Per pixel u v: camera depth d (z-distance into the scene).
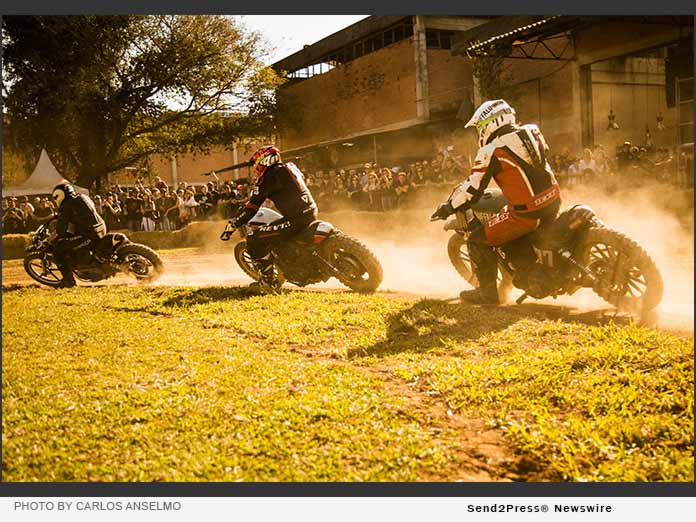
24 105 26.59
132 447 3.05
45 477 2.81
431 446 2.99
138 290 7.81
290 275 7.26
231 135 31.84
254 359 4.39
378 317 5.46
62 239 8.60
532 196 5.34
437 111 25.00
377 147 28.44
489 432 3.18
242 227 7.80
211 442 3.05
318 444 3.03
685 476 2.74
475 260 5.90
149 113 29.12
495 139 5.47
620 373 3.72
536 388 3.60
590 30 19.00
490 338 4.65
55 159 28.75
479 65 19.17
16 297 7.66
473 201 5.70
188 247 18.00
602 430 3.10
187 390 3.72
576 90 19.62
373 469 2.79
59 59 26.86
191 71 27.78
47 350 4.80
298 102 32.50
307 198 7.16
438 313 5.47
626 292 5.10
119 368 4.26
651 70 21.19
